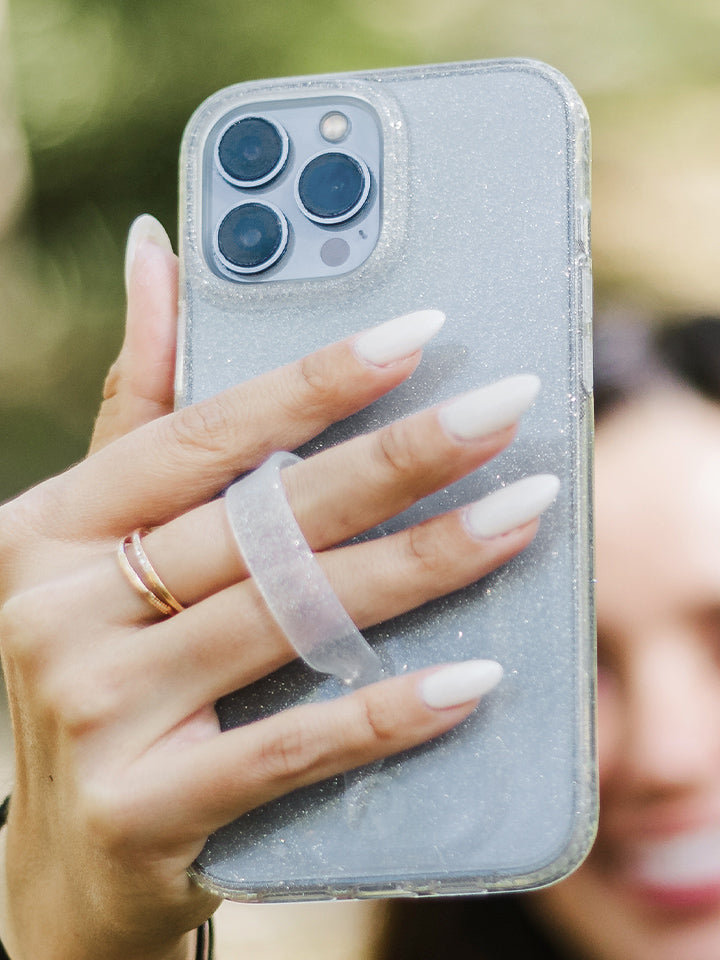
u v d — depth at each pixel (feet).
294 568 2.50
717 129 6.21
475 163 2.92
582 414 2.73
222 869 2.68
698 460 4.05
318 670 2.57
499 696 2.62
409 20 10.10
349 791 2.65
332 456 2.56
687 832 4.02
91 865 2.72
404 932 5.38
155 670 2.60
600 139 6.33
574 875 4.24
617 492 4.07
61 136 10.89
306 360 2.70
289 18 10.49
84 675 2.62
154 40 10.82
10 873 3.05
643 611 4.02
